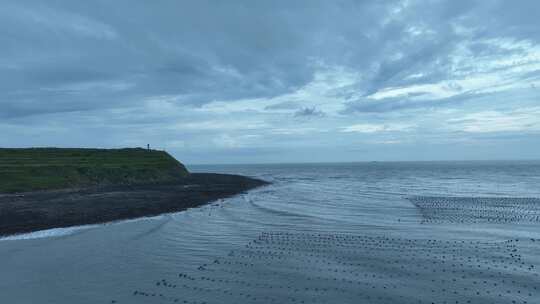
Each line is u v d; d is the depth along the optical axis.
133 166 73.62
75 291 12.88
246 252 18.06
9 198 39.00
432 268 15.34
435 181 76.75
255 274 14.72
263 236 21.64
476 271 14.88
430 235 21.77
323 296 12.35
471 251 18.02
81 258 16.97
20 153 79.94
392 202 38.00
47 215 28.31
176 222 26.14
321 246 19.19
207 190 51.88
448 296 12.29
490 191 51.53
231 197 43.16
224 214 29.84
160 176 74.56
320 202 38.34
